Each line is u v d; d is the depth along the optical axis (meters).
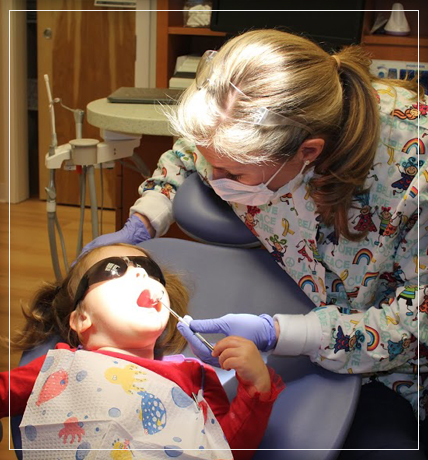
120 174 2.41
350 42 2.25
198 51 3.27
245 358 1.05
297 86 1.05
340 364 1.17
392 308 1.19
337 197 1.17
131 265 1.23
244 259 1.40
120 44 3.51
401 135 1.19
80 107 3.67
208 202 1.46
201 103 1.07
